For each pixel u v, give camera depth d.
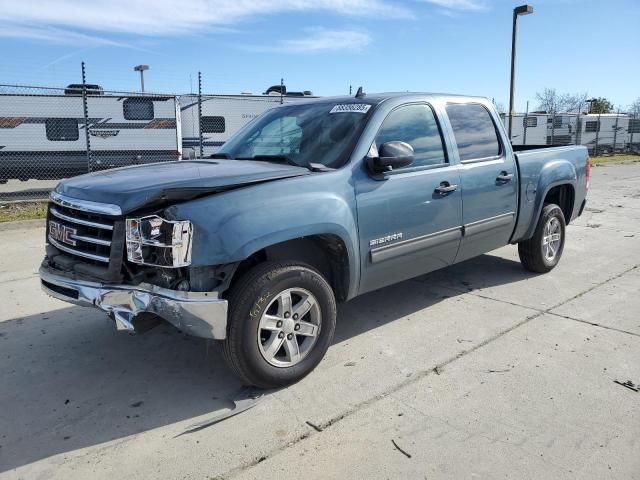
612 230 9.06
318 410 3.36
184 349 4.30
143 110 16.88
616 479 2.69
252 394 3.54
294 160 4.14
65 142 16.25
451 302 5.29
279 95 18.94
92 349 4.32
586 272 6.34
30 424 3.28
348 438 3.06
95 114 16.42
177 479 2.76
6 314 5.11
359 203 3.92
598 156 34.78
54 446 3.06
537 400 3.44
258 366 3.43
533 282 5.93
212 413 3.37
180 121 17.28
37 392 3.66
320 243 3.92
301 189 3.59
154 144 17.17
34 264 7.03
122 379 3.83
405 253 4.32
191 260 3.13
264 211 3.36
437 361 4.01
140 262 3.18
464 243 4.90
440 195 4.53
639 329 4.57
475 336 4.46
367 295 5.53
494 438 3.04
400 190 4.19
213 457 2.93
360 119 4.21
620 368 3.86
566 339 4.38
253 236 3.27
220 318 3.20
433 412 3.31
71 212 3.63
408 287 5.80
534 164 5.67
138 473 2.81
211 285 3.24
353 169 3.93
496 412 3.30
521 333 4.51
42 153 16.06
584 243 7.99
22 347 4.37
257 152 4.48
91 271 3.38
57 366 4.04
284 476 2.76
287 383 3.62
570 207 6.48
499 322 4.76
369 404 3.42
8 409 3.45
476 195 4.91
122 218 3.25
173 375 3.88
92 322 4.89
